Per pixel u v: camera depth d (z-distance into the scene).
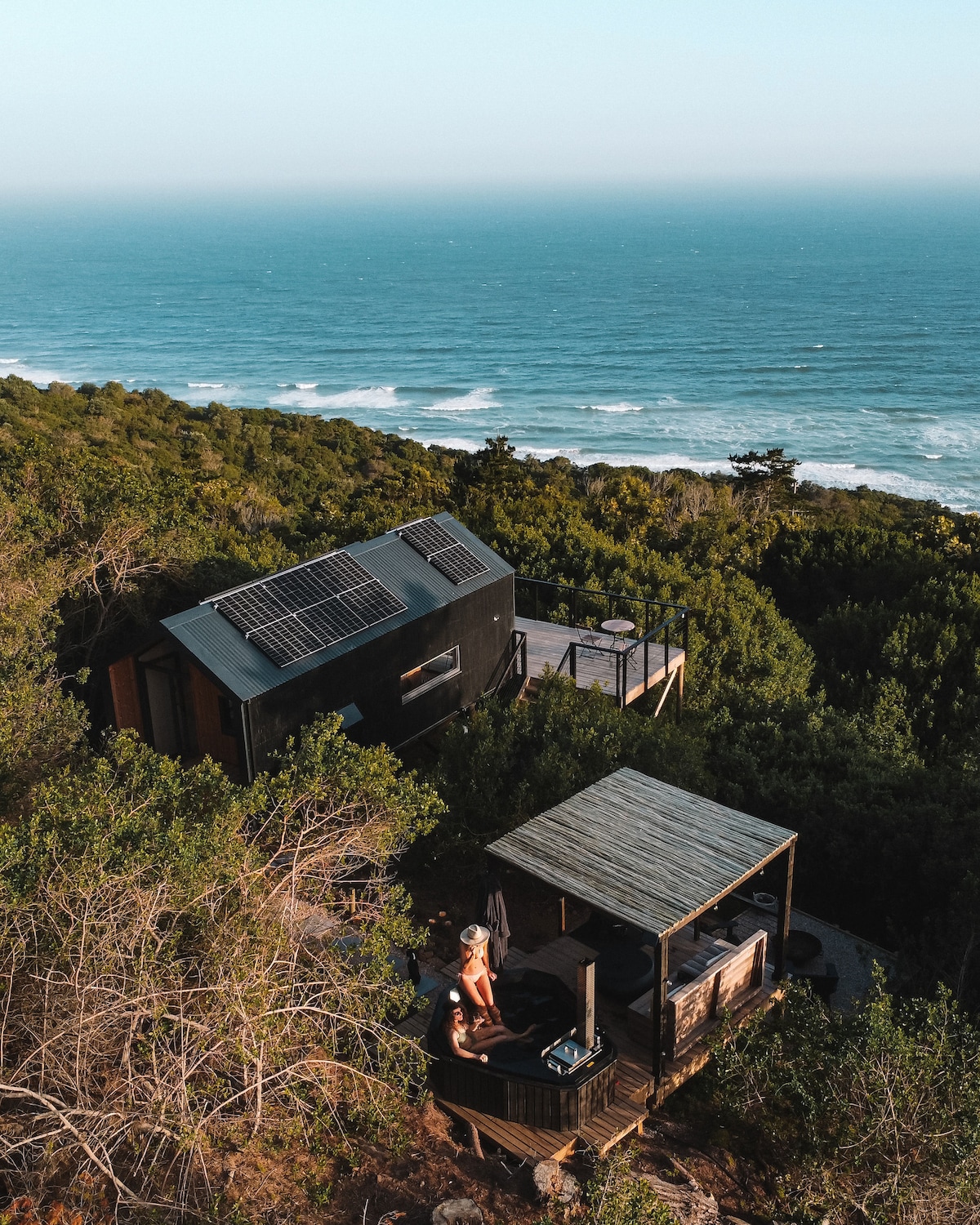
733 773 15.38
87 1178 6.06
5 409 71.38
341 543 27.06
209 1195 6.29
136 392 94.88
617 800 9.87
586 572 25.34
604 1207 6.29
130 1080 6.08
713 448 106.56
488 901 8.85
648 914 7.86
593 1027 7.71
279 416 93.19
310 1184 6.83
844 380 139.50
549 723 14.39
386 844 8.59
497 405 131.38
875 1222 7.25
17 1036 6.39
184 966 6.98
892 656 23.23
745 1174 7.86
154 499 19.00
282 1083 7.02
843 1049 8.05
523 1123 7.62
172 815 8.10
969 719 21.33
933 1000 10.27
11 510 16.44
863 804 14.16
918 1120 7.60
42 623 14.62
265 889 7.64
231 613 13.64
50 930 6.34
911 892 12.99
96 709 15.73
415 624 15.29
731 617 22.92
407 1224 6.58
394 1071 7.51
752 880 13.69
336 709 14.05
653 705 19.02
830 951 12.01
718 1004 9.12
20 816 9.30
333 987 7.50
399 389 144.25
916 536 33.25
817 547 32.62
